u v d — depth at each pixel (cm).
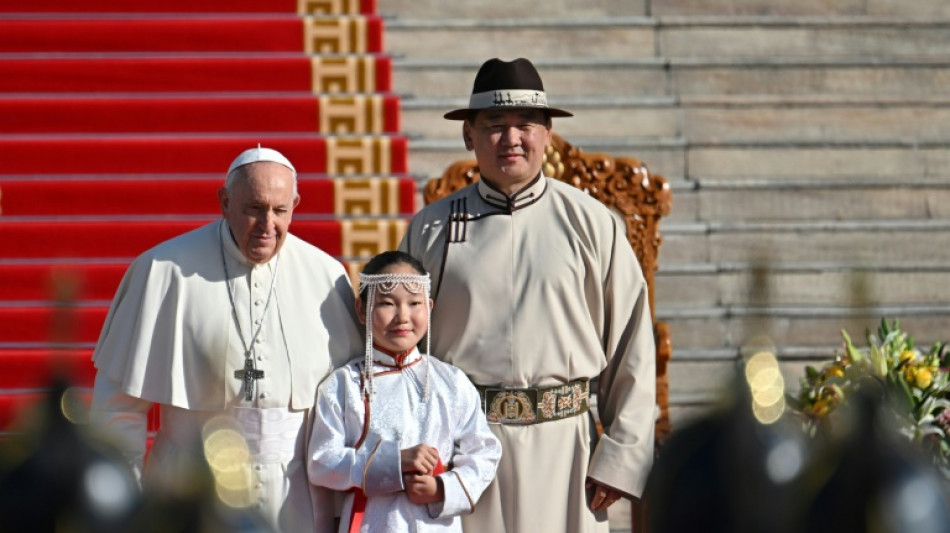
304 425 1071
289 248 1109
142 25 2288
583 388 1147
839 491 225
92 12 2350
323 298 1100
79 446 227
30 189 2052
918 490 223
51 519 219
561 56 2312
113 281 1944
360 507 1034
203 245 1087
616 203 1562
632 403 1141
